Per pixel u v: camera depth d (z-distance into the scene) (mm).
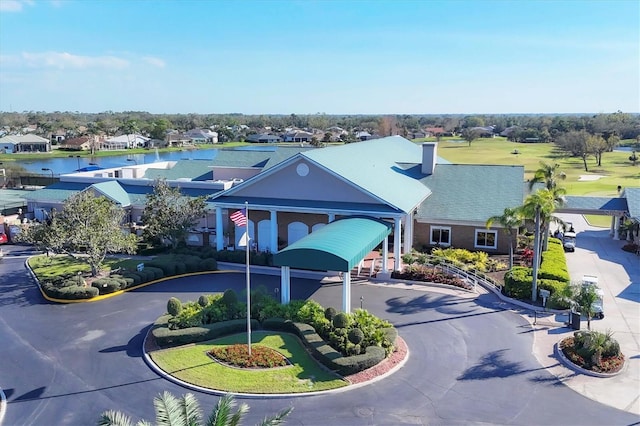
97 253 35375
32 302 32219
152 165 64125
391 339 24406
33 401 20766
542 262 36312
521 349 25031
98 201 37188
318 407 20000
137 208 49531
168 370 22812
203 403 20281
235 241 43625
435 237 43781
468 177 46906
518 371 22844
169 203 42031
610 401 20453
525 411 19734
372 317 26094
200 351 24516
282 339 25734
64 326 28297
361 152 48312
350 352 23203
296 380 21812
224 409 13711
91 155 156250
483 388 21375
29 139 162625
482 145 184625
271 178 40062
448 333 26891
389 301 31703
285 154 55375
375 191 37656
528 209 31062
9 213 54438
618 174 102000
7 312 30516
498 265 38250
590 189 80000
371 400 20500
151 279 35906
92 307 31203
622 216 50094
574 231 52750
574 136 130375
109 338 26672
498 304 31203
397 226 35938
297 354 24125
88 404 20516
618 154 145625
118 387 21719
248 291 23734
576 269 39688
